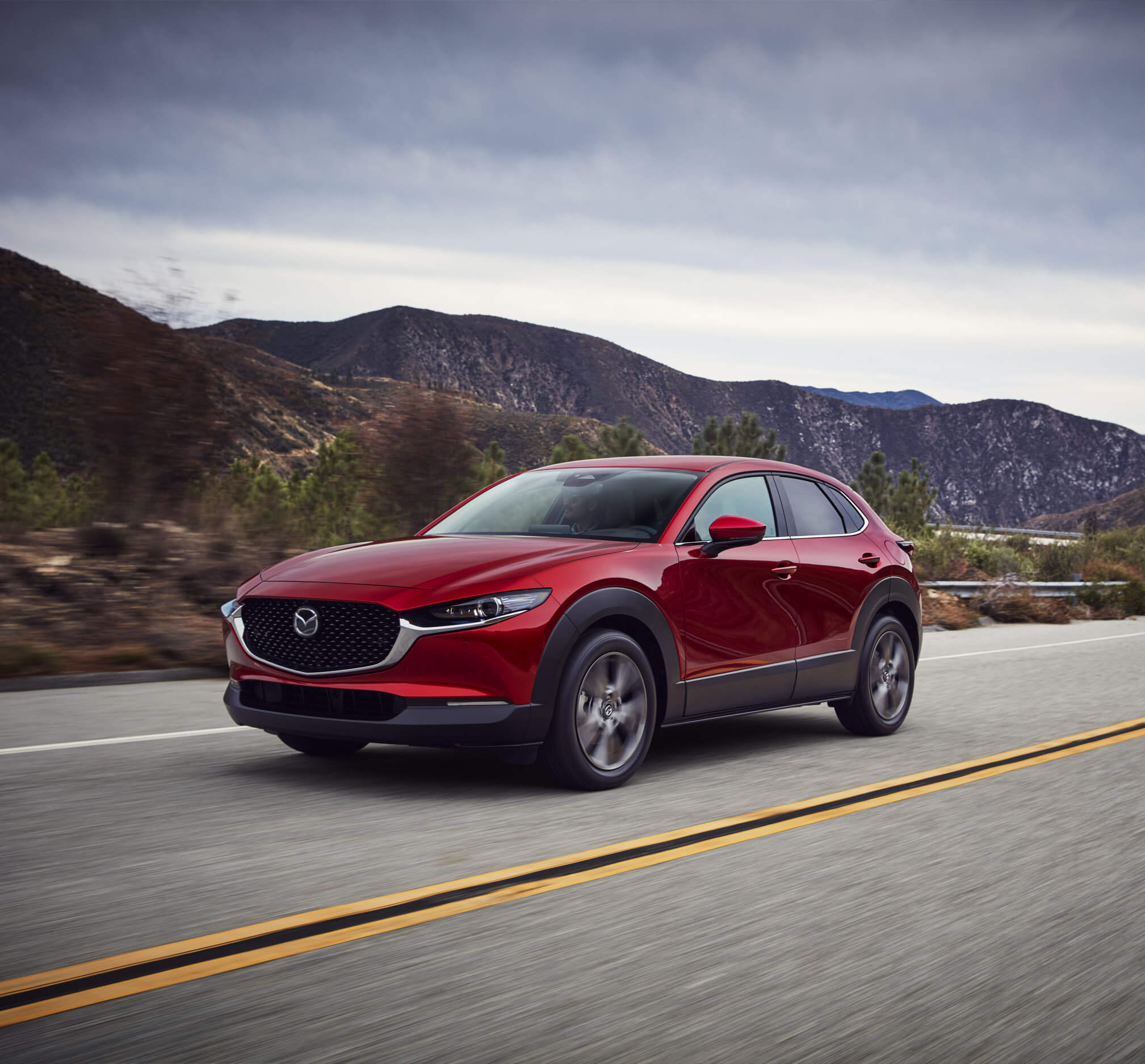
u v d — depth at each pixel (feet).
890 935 11.68
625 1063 8.60
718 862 14.24
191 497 40.01
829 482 24.73
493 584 17.16
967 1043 9.12
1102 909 12.75
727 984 10.21
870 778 19.84
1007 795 18.65
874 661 24.08
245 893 12.47
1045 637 52.24
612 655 18.12
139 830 15.10
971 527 93.45
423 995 9.76
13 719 24.07
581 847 14.71
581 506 20.98
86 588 34.99
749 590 20.77
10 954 10.53
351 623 17.24
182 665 32.58
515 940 11.20
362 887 12.78
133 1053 8.53
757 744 23.25
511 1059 8.61
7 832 14.90
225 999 9.57
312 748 20.56
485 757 20.66
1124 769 21.07
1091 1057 8.93
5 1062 8.33
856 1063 8.70
